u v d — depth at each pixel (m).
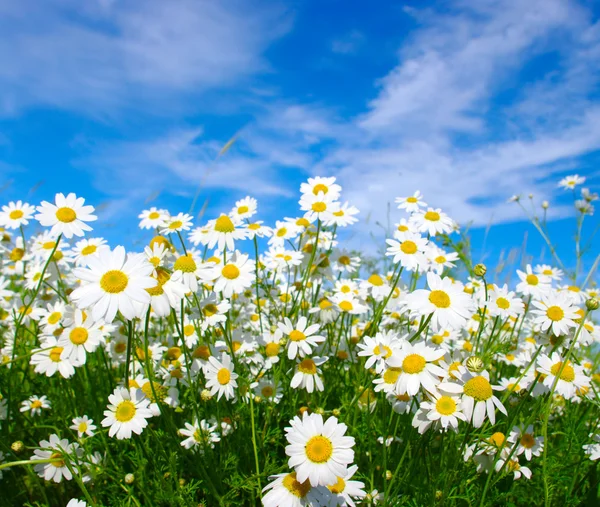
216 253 0.48
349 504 0.26
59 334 0.39
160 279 0.29
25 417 0.41
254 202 0.49
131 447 0.39
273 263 0.52
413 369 0.28
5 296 0.54
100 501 0.31
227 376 0.36
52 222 0.35
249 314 0.60
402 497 0.30
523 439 0.33
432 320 0.30
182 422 0.39
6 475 0.36
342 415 0.39
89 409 0.43
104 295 0.26
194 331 0.42
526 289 0.46
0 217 0.51
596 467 0.34
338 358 0.49
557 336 0.34
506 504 0.33
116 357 0.47
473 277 0.61
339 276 0.57
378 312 0.40
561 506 0.35
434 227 0.46
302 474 0.23
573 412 0.44
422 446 0.32
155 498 0.32
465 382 0.28
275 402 0.41
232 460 0.34
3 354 0.48
